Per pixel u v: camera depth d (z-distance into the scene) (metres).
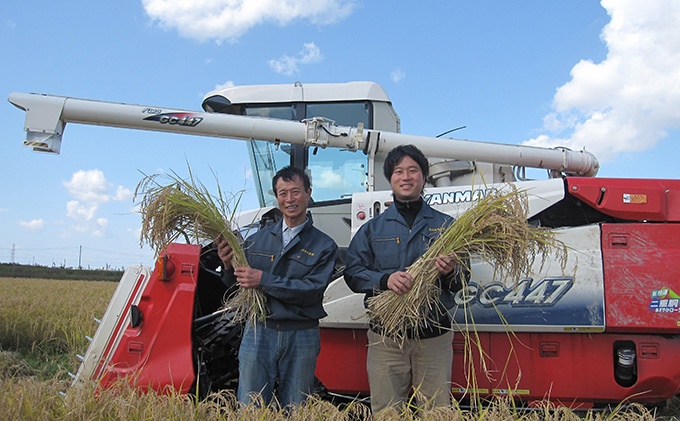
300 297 2.66
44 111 4.27
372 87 5.02
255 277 2.60
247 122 4.46
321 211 4.68
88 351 3.08
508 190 3.54
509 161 4.70
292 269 2.72
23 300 8.89
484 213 2.63
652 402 3.41
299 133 4.50
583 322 3.24
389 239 2.79
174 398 2.67
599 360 3.34
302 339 2.72
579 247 3.31
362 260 2.84
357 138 4.50
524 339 3.38
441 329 2.74
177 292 3.13
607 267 3.26
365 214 3.72
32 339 5.51
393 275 2.59
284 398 2.76
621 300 3.22
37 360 4.91
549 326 3.27
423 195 3.69
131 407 2.56
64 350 5.50
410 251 2.76
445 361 2.75
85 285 17.88
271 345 2.70
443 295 2.74
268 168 4.91
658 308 3.19
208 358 3.46
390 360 2.77
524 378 3.35
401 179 2.79
